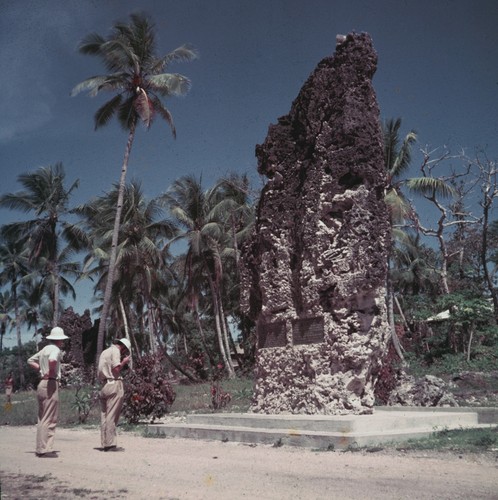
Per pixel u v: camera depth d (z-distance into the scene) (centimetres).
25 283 6725
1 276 7006
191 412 2089
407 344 4281
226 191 4797
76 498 650
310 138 1409
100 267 5100
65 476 791
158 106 3309
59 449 1109
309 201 1352
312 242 1320
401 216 3406
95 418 1939
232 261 4959
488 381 2552
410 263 5309
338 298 1259
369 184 1309
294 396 1312
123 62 3216
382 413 1294
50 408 1021
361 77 1355
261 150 1547
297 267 1381
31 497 658
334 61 1395
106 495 662
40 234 4891
